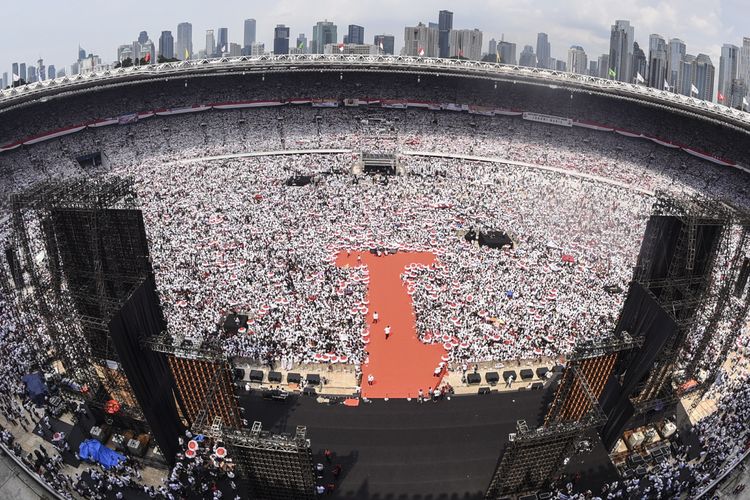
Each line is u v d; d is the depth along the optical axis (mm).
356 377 59750
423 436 52250
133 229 48125
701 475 47000
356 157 139250
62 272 52094
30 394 54438
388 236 95375
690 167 130250
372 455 50000
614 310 70938
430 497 46062
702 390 57562
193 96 148750
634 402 50281
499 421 54312
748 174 123438
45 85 126438
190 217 98125
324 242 91750
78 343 51469
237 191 113125
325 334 65500
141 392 46000
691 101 138375
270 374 58812
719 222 50875
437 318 69500
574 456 50125
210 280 75688
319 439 51562
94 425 52406
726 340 62062
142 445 50469
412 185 121625
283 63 151500
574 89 140000
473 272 80938
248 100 152000
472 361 62500
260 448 40281
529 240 94625
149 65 147500
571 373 49656
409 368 61750
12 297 66250
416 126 151500
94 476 46344
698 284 52469
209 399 46594
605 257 87625
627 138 141875
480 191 119188
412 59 162250
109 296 50281
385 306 74375
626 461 50594
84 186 50844
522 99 154125
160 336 48938
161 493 45688
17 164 118000
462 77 149750
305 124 150000
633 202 115125
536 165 136625
